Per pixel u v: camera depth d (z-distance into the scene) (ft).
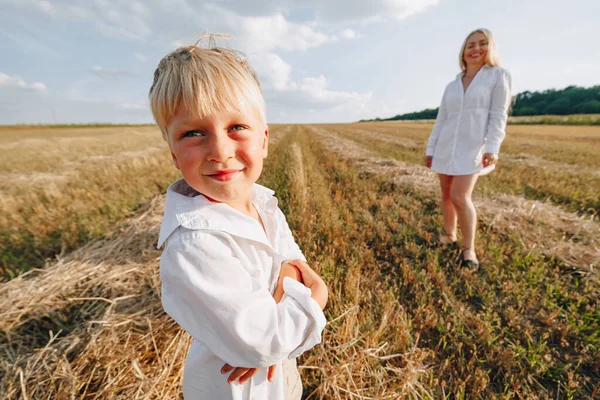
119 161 32.04
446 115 10.46
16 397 5.46
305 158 33.14
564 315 7.60
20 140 79.05
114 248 10.39
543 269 9.35
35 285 8.13
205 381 3.18
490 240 11.66
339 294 7.55
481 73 8.82
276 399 3.24
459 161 9.27
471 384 5.92
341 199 17.11
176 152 2.63
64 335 6.85
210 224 2.66
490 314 7.65
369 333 6.49
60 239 11.29
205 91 2.38
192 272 2.39
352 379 5.56
